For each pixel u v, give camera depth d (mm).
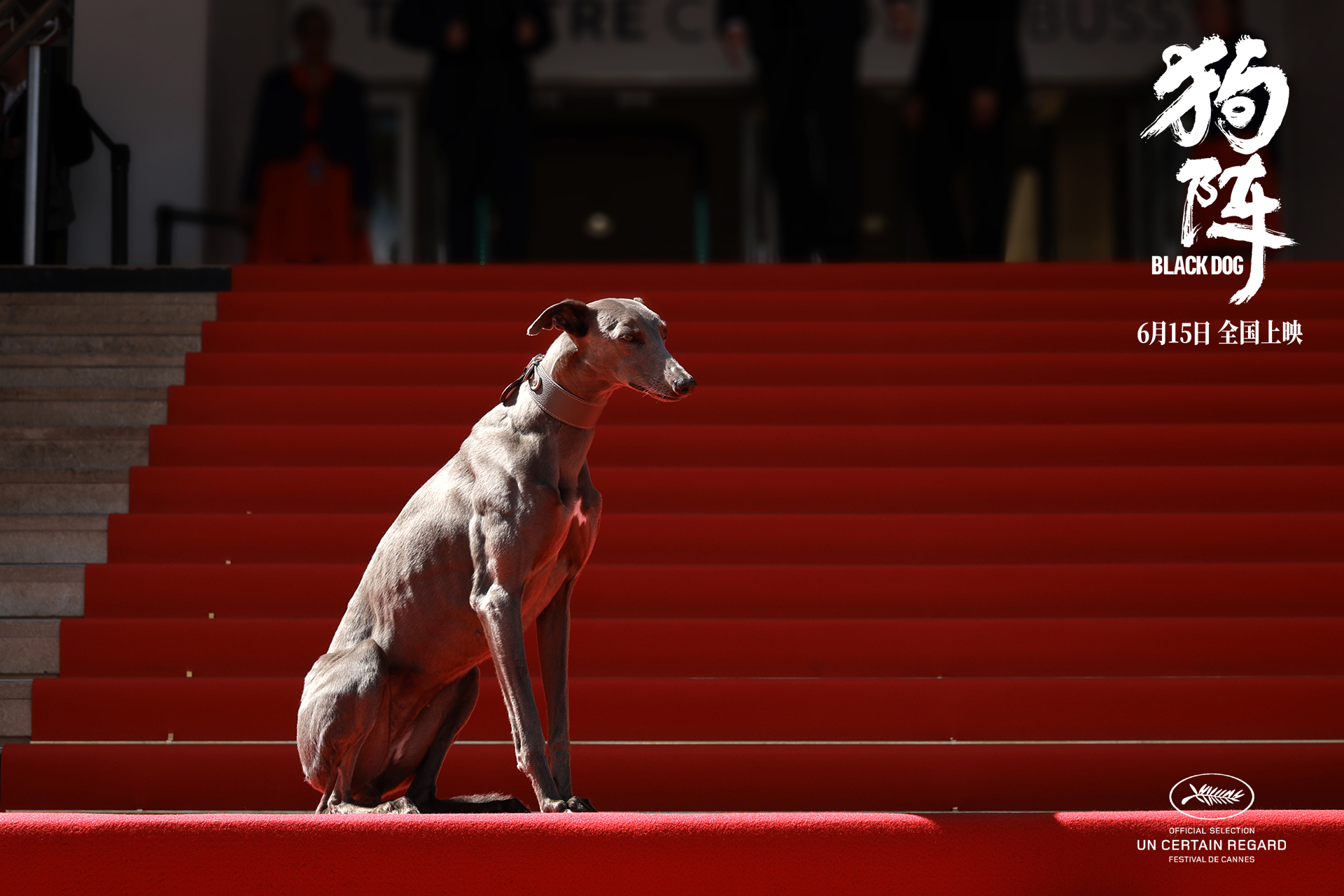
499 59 10352
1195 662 4059
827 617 4340
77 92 7090
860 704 3891
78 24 9977
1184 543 4559
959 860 2648
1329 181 10445
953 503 4891
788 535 4617
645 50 11938
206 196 10031
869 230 12672
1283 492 4824
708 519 4617
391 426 5203
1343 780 3623
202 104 9984
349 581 4363
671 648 4121
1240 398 5418
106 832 2611
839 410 5484
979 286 6691
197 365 5762
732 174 13086
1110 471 4875
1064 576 4328
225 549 4633
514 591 2727
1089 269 6684
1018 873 2654
